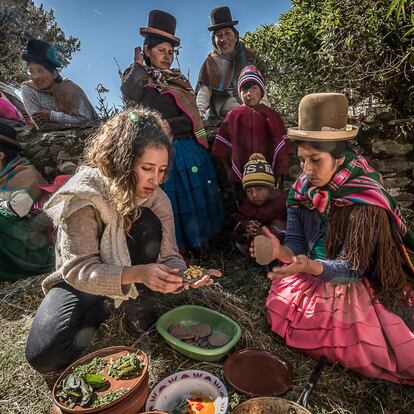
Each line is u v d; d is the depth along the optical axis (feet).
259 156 7.89
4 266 8.16
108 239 5.04
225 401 4.53
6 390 5.26
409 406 4.82
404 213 9.20
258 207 8.01
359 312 5.18
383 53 8.65
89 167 5.12
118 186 4.70
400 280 5.32
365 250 5.06
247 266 8.39
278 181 8.91
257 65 11.76
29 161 9.10
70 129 9.96
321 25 9.75
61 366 5.28
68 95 10.19
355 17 8.64
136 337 5.93
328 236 5.53
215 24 10.00
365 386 5.05
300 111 5.12
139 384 4.39
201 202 8.39
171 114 8.35
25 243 8.20
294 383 5.12
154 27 8.27
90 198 4.82
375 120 9.27
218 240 9.35
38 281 7.98
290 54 11.05
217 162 9.53
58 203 4.86
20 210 8.05
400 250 5.25
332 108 4.88
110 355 4.95
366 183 5.16
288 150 8.66
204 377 4.94
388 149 9.27
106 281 4.66
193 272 4.78
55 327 5.21
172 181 8.17
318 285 5.71
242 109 8.48
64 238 4.96
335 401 4.86
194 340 5.78
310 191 5.59
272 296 6.13
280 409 4.38
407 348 4.93
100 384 4.42
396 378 5.05
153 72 8.31
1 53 18.92
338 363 5.31
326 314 5.31
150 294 6.50
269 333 6.13
